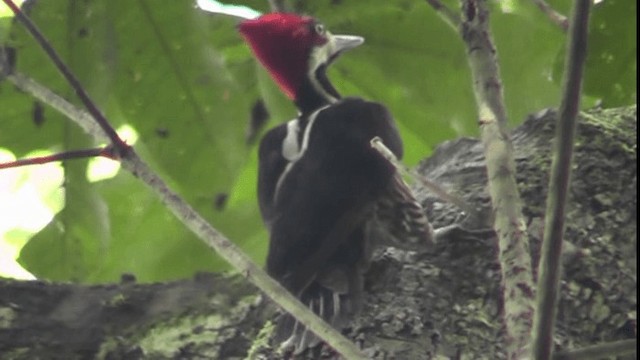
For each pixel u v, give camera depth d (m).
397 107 10.25
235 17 10.23
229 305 8.29
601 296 7.75
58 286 8.48
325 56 9.90
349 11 10.06
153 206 11.09
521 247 5.50
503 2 10.10
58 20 8.93
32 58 9.02
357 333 7.71
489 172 5.71
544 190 8.34
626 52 8.42
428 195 8.94
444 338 7.66
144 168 5.92
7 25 9.52
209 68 9.23
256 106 10.30
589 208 8.22
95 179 11.10
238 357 7.97
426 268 8.12
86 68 8.95
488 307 7.83
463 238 8.23
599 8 8.35
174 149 9.34
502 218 5.57
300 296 7.82
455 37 10.00
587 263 7.89
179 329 8.16
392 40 10.09
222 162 9.37
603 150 8.51
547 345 4.90
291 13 10.07
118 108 9.29
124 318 8.29
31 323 8.21
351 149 8.52
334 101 9.73
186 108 9.30
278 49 9.84
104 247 9.74
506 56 9.86
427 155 10.45
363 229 8.11
